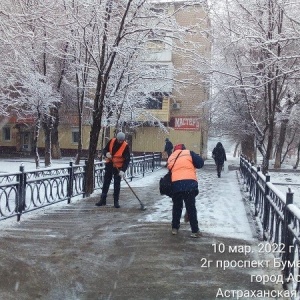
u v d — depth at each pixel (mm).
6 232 6855
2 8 11445
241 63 18516
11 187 7512
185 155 7035
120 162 9703
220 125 25875
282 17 14523
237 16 15766
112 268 5199
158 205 10070
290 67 16250
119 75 15508
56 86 22297
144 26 12180
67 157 35156
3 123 34906
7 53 16156
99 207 9695
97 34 11898
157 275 4957
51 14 12539
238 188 14469
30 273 4910
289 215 4582
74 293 4398
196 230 6734
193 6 13477
